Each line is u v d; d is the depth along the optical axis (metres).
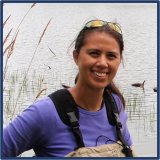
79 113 1.64
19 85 3.58
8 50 3.58
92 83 1.60
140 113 3.63
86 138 1.63
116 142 1.70
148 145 3.27
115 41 1.61
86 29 1.63
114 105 1.76
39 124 1.57
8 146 1.59
